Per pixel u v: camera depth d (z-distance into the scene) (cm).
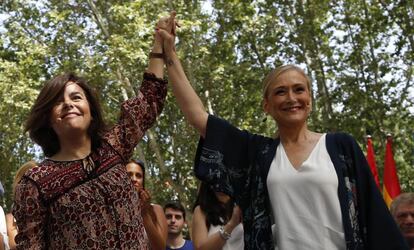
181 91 475
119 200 433
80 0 2519
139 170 666
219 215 615
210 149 444
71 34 2505
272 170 427
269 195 425
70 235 425
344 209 414
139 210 446
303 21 2512
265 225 423
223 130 448
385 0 2427
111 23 2462
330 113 2533
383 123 2530
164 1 2406
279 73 443
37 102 453
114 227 428
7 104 2453
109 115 2409
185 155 2711
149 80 484
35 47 2477
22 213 431
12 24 2561
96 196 429
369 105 2500
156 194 2539
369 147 1416
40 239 430
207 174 442
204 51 2414
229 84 2611
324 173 418
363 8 2516
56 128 449
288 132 438
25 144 2798
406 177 2744
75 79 459
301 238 412
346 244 411
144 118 470
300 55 2562
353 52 2525
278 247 418
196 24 2303
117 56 2275
